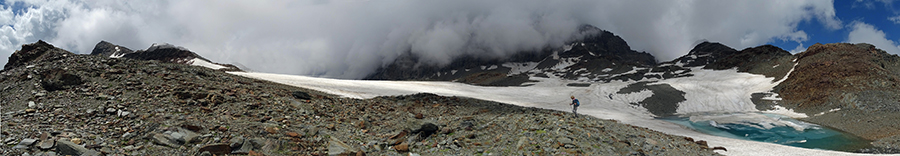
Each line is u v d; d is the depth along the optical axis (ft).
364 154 40.52
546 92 269.64
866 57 191.72
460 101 107.96
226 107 53.93
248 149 37.52
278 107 59.41
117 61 70.95
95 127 38.60
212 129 40.86
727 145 69.05
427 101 103.86
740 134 122.21
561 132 48.78
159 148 34.91
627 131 60.49
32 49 74.23
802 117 151.53
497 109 92.43
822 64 194.39
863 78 162.91
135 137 36.83
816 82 177.58
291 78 189.26
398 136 50.93
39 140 32.22
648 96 223.92
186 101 52.75
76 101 47.42
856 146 97.55
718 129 131.44
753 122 140.67
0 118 37.76
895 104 128.77
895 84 152.05
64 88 52.37
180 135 37.45
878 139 100.12
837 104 149.28
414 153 44.01
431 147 46.88
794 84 194.39
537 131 50.37
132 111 45.19
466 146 46.93
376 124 59.16
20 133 33.12
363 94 136.15
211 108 52.60
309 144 42.47
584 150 43.37
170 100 52.13
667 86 250.78
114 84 56.80
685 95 221.87
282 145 39.83
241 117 49.39
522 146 44.60
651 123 127.75
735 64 339.57
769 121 140.97
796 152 63.16
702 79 289.94
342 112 64.13
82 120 41.01
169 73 70.95
